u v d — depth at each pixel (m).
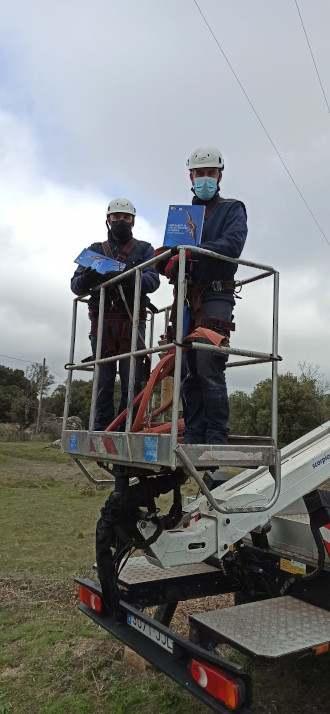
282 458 3.91
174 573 4.24
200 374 3.52
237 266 3.66
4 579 6.66
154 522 3.29
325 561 3.75
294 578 3.83
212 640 3.12
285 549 4.11
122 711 3.75
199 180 3.84
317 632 3.05
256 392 20.61
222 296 3.61
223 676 2.59
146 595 4.05
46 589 6.30
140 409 3.34
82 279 4.02
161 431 3.61
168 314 4.78
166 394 4.11
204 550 3.21
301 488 3.48
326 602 3.58
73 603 5.84
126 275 3.55
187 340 3.10
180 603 5.57
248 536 4.47
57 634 4.96
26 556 7.88
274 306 3.40
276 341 3.35
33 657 4.54
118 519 3.43
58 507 12.34
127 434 3.20
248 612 3.36
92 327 4.41
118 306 4.20
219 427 3.55
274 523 4.21
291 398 19.66
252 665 4.44
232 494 3.47
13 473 19.25
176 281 3.63
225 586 4.36
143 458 3.02
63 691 4.02
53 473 19.64
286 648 2.82
